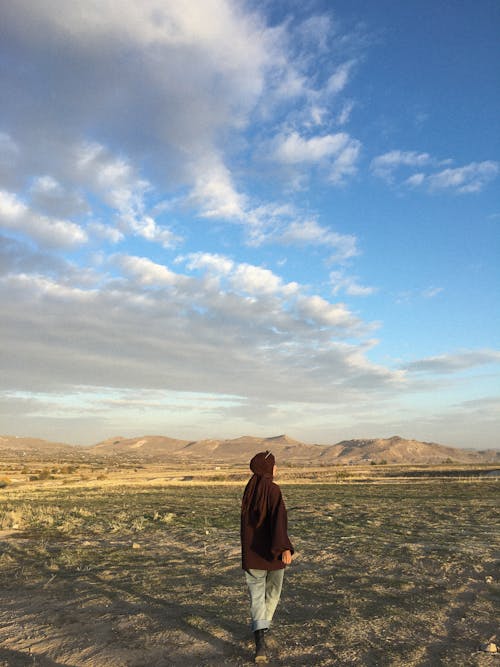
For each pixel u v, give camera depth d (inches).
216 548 453.7
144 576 333.7
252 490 210.8
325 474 2950.3
